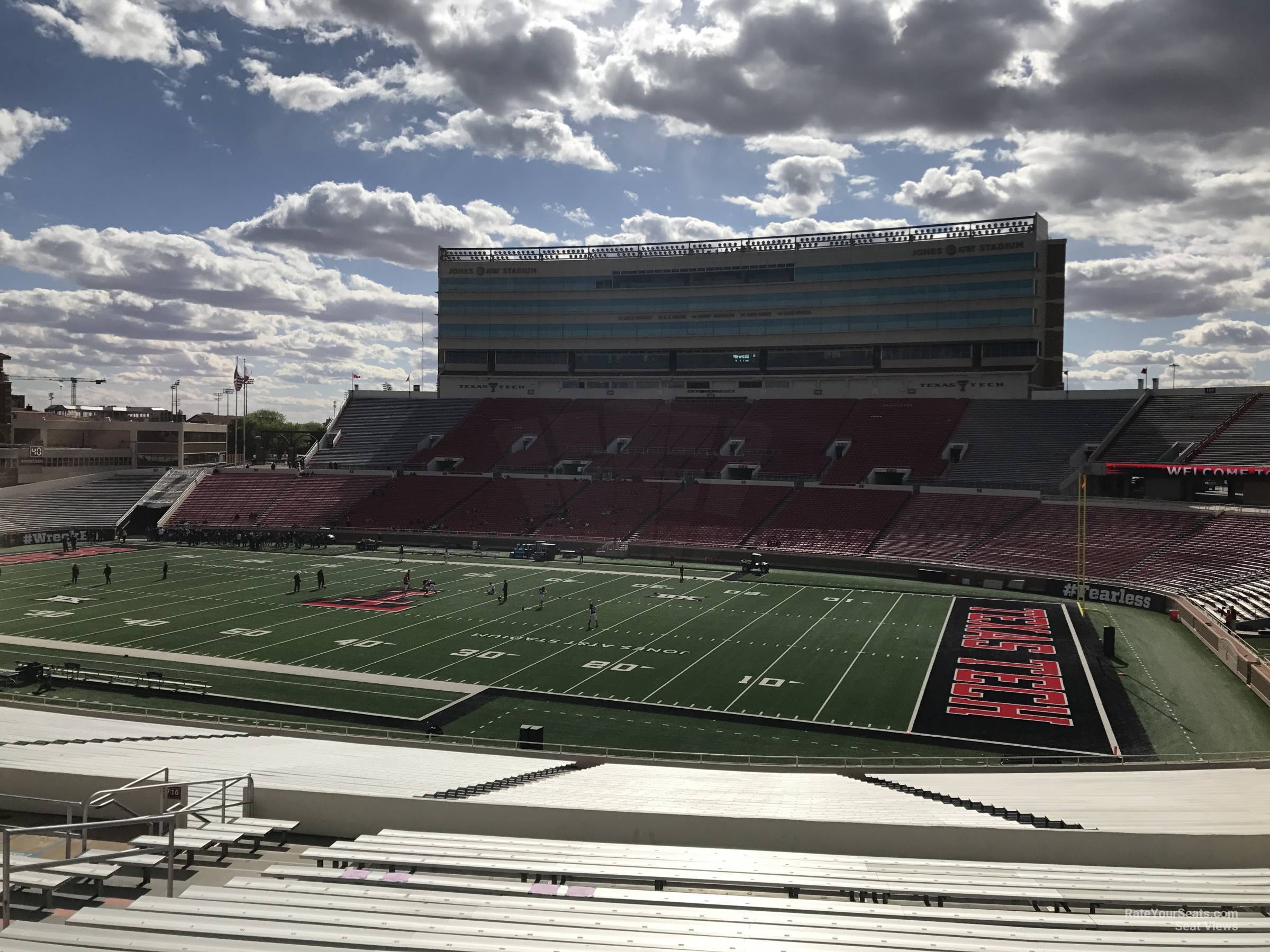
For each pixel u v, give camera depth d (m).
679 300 92.12
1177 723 28.92
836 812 15.14
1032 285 79.94
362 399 99.25
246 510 81.38
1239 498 60.31
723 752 26.58
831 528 67.88
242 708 30.20
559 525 74.19
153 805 13.25
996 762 25.58
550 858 11.51
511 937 8.36
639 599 50.94
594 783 19.61
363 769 18.92
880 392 85.62
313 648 38.56
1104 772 23.69
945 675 34.88
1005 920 9.39
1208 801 17.53
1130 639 41.06
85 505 80.25
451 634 41.41
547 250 95.94
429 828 13.77
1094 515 60.28
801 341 87.94
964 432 76.44
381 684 33.31
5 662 35.34
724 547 67.25
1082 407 74.38
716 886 10.81
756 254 89.56
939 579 58.31
